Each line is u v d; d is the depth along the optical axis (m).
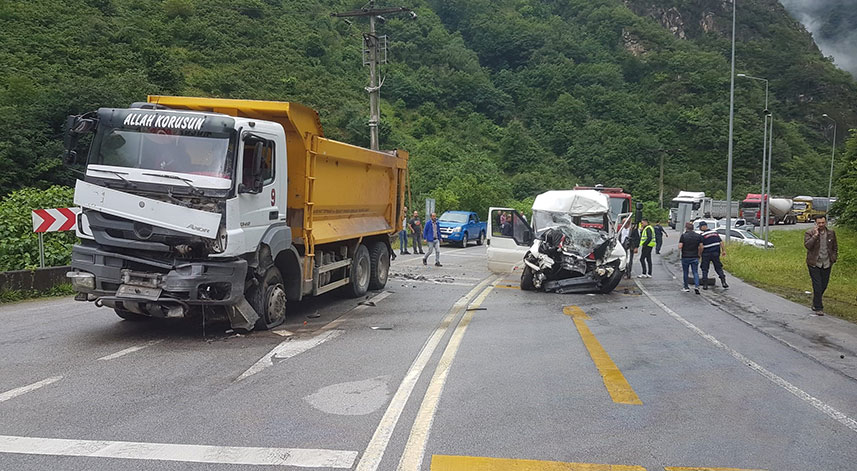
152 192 7.53
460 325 9.65
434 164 53.06
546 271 14.03
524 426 5.04
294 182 9.72
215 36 61.50
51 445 4.39
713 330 9.76
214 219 7.46
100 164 7.73
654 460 4.39
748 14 122.31
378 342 8.20
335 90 61.78
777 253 26.75
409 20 91.25
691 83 94.31
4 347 7.47
